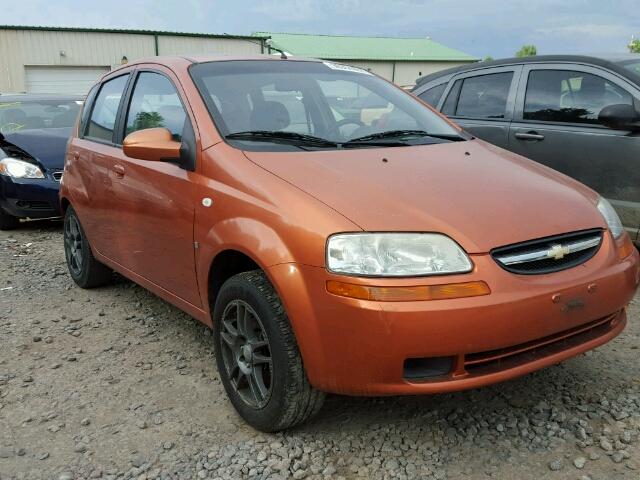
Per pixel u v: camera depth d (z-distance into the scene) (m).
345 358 2.41
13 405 3.15
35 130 7.99
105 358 3.69
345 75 4.05
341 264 2.39
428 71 53.00
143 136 3.29
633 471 2.48
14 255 6.27
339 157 3.04
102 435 2.86
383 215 2.49
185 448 2.74
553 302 2.46
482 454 2.63
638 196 4.64
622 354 3.51
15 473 2.60
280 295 2.54
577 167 5.00
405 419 2.92
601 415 2.88
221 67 3.69
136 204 3.71
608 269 2.70
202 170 3.12
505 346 2.39
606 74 4.97
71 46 29.45
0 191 7.25
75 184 4.69
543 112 5.33
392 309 2.30
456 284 2.35
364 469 2.56
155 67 3.94
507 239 2.48
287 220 2.56
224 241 2.83
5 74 28.58
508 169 3.15
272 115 3.40
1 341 3.98
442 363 2.42
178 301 3.54
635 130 4.64
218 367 3.09
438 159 3.17
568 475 2.47
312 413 2.71
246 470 2.57
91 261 4.77
